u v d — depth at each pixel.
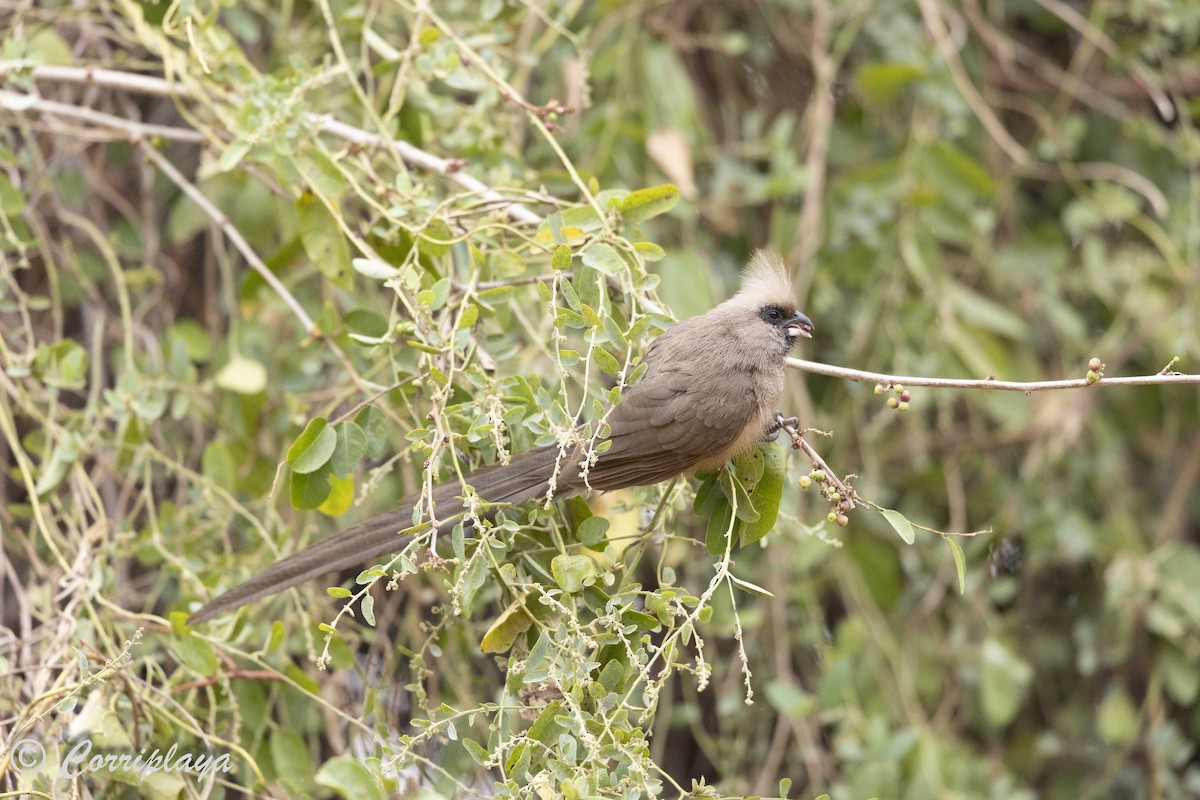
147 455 9.42
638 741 6.57
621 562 7.72
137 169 11.94
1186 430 12.91
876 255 12.16
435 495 7.61
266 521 9.62
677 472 7.91
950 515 12.40
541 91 12.05
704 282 10.97
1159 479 13.25
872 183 12.12
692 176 12.12
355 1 10.30
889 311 12.02
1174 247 12.56
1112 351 12.49
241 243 9.25
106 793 8.39
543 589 6.89
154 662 8.38
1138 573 12.09
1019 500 12.27
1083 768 12.59
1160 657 12.25
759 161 13.00
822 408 12.22
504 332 8.42
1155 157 13.27
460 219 8.46
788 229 12.23
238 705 8.75
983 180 12.14
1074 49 13.66
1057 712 12.77
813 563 11.93
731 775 11.12
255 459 10.26
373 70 9.85
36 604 8.91
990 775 12.03
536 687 7.16
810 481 7.58
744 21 13.12
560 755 6.51
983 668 11.70
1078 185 12.72
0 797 7.36
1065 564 12.98
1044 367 12.98
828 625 12.67
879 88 12.30
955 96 12.38
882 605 11.83
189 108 11.25
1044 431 12.26
